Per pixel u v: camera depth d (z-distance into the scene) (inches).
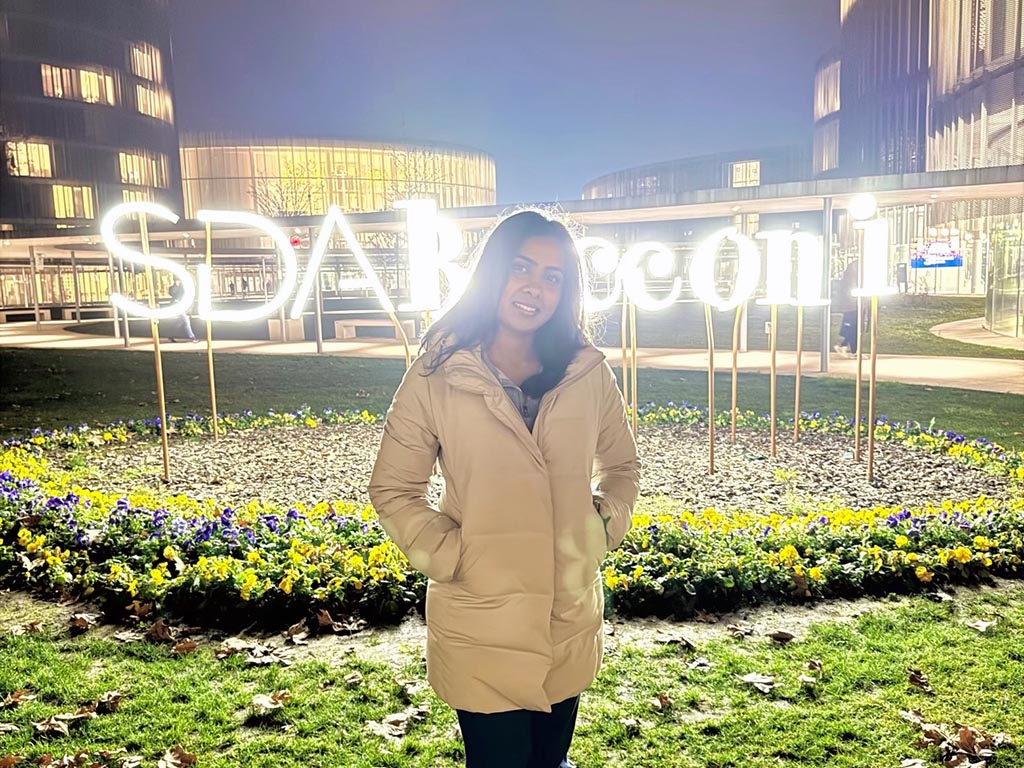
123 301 297.6
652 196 671.1
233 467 338.3
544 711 81.1
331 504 251.9
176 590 179.5
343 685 143.7
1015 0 1427.2
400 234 1290.6
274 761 121.1
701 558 190.7
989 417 416.8
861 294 304.2
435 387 82.5
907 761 119.0
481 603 80.4
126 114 2500.0
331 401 517.0
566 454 83.3
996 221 1413.6
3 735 128.1
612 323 1111.6
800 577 183.5
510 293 84.0
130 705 137.2
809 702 136.2
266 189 2901.1
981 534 211.8
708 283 308.7
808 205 667.4
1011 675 143.5
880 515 235.8
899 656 151.7
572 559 83.0
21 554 204.7
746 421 412.5
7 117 2228.1
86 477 322.3
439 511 84.8
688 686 142.3
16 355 807.1
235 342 951.6
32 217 2273.6
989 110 1539.1
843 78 2721.5
